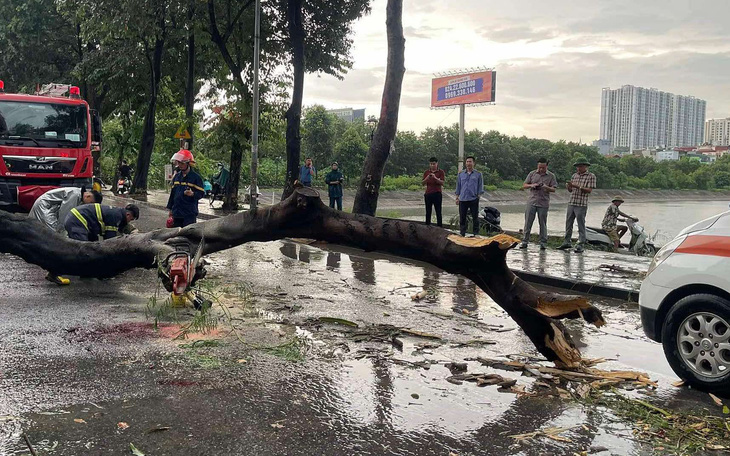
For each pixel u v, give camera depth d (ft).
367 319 24.30
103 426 13.60
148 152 102.17
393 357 19.38
